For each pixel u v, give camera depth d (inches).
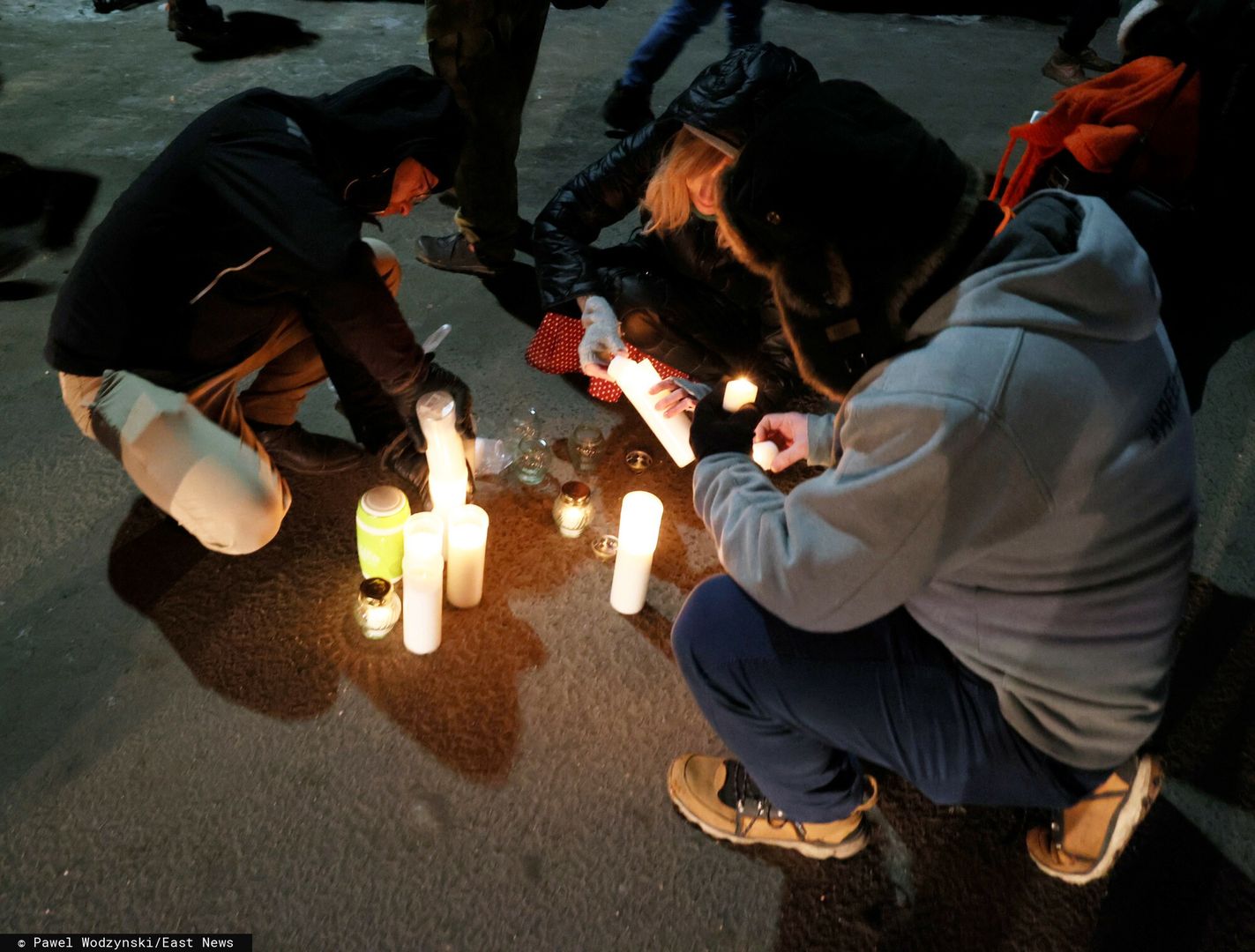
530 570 91.2
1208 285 83.8
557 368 114.0
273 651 81.7
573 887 68.3
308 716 77.2
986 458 39.8
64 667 79.0
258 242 69.4
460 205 125.6
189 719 76.1
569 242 100.0
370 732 76.5
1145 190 84.6
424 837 70.1
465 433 91.7
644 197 95.8
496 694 80.2
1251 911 71.0
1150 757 64.2
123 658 80.1
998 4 270.2
